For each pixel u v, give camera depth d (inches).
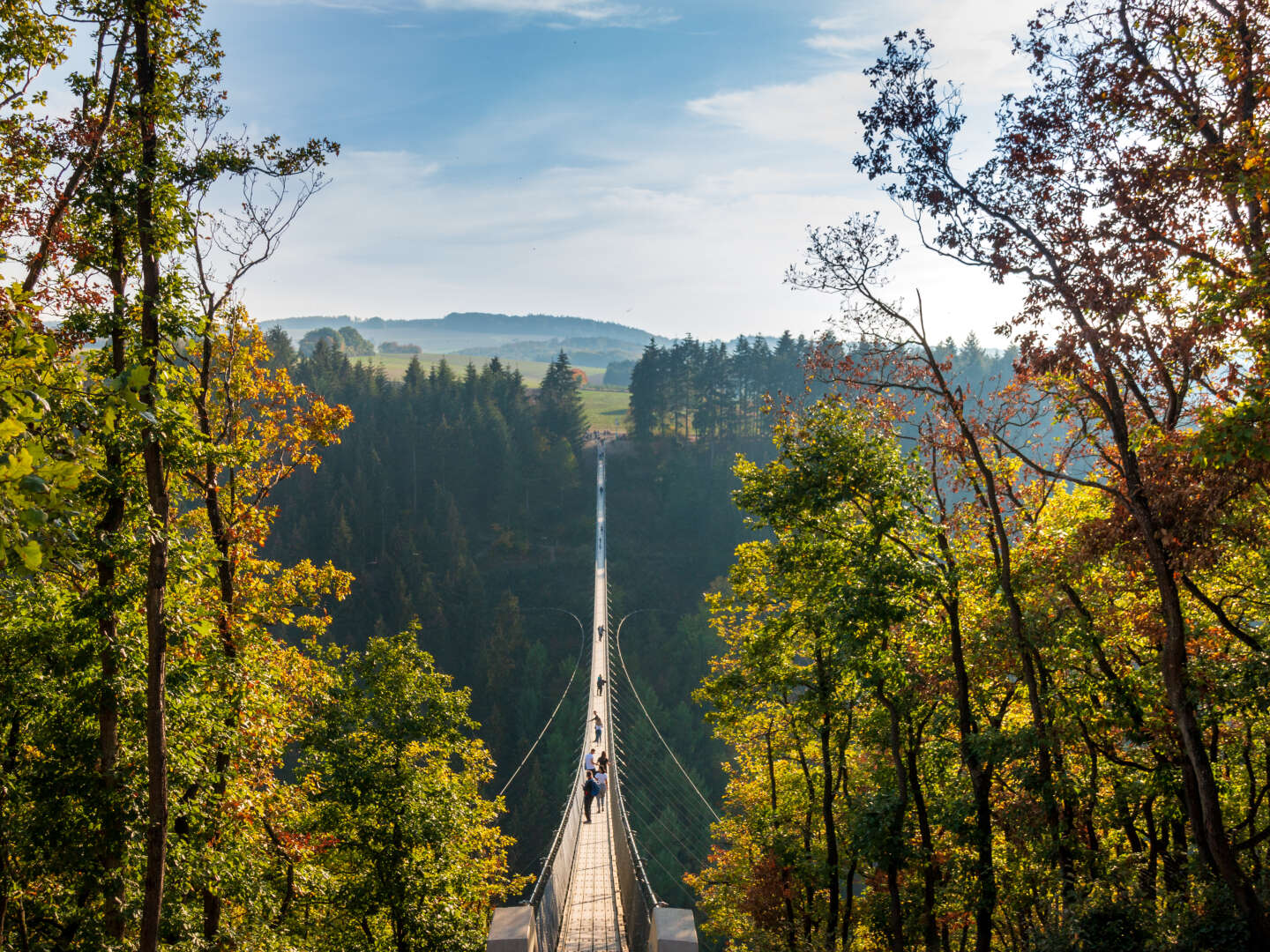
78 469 173.8
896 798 530.9
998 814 534.6
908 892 616.4
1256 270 346.6
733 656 787.4
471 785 773.3
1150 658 519.2
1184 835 586.9
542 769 2780.5
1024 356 488.4
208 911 512.7
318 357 4616.1
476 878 745.0
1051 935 447.8
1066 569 480.7
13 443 176.7
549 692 3312.0
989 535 563.5
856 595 495.8
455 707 658.2
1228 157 377.1
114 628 418.3
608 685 2224.4
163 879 418.9
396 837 626.8
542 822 2522.1
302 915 667.4
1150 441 414.9
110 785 398.6
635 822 2199.8
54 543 215.8
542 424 4648.1
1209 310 371.9
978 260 486.6
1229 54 402.6
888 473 545.0
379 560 3737.7
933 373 555.8
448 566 3759.8
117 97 405.7
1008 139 461.7
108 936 400.2
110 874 405.1
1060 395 503.5
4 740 443.8
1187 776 454.9
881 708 601.6
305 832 638.5
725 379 4690.0
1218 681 399.5
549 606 3897.6
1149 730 486.0
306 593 618.8
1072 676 542.9
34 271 373.7
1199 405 421.4
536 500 4429.1
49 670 408.5
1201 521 383.2
